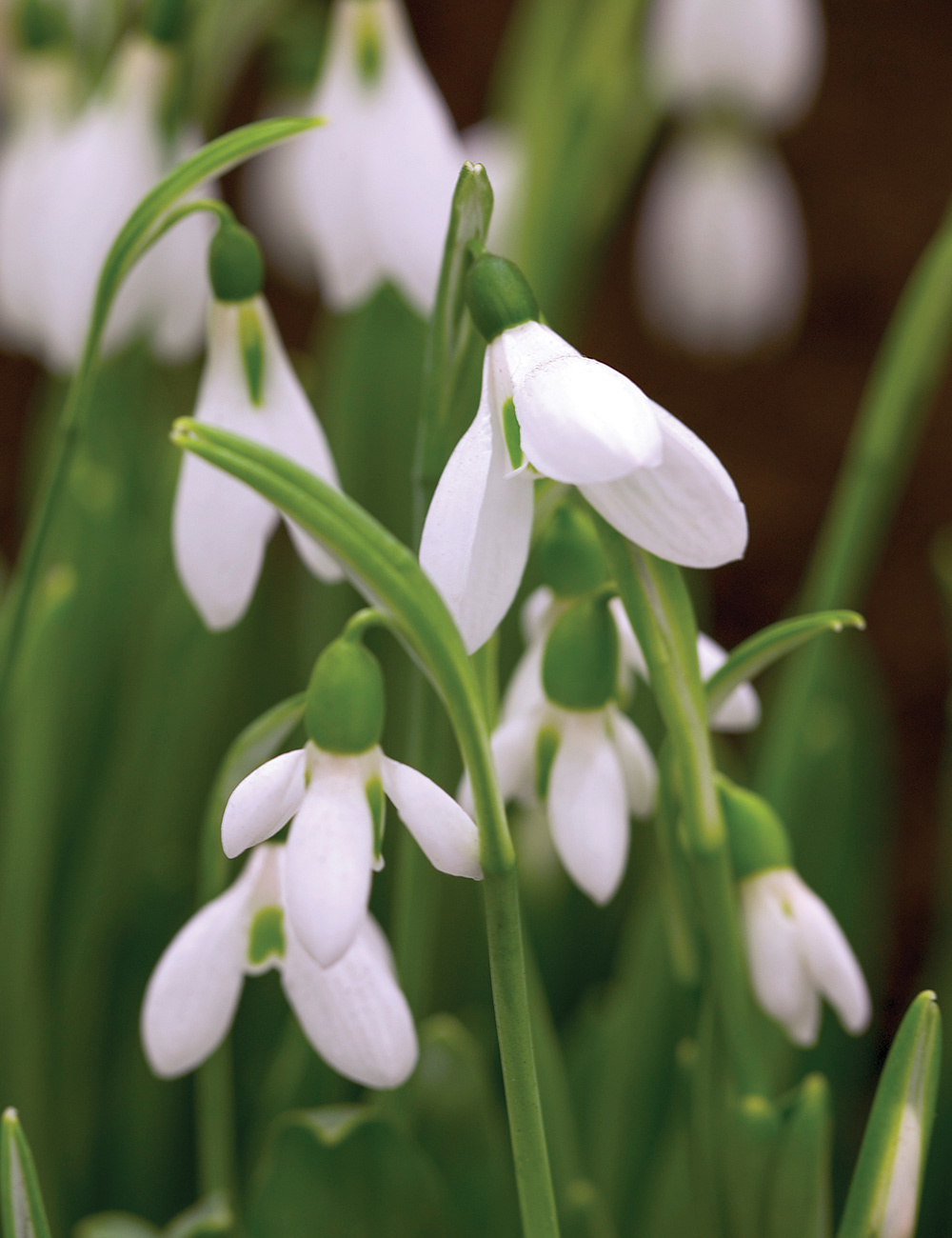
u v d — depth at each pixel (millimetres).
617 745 481
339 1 521
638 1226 570
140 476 752
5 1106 572
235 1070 624
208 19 534
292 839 448
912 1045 469
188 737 663
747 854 478
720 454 1265
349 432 670
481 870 452
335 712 450
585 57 688
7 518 1204
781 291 855
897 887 993
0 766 563
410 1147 516
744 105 785
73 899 633
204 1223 512
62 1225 580
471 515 452
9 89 581
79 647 636
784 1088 580
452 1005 623
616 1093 580
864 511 556
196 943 470
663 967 577
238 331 477
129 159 528
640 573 462
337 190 523
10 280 576
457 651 446
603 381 444
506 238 701
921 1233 604
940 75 1468
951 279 535
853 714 717
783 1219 487
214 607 479
